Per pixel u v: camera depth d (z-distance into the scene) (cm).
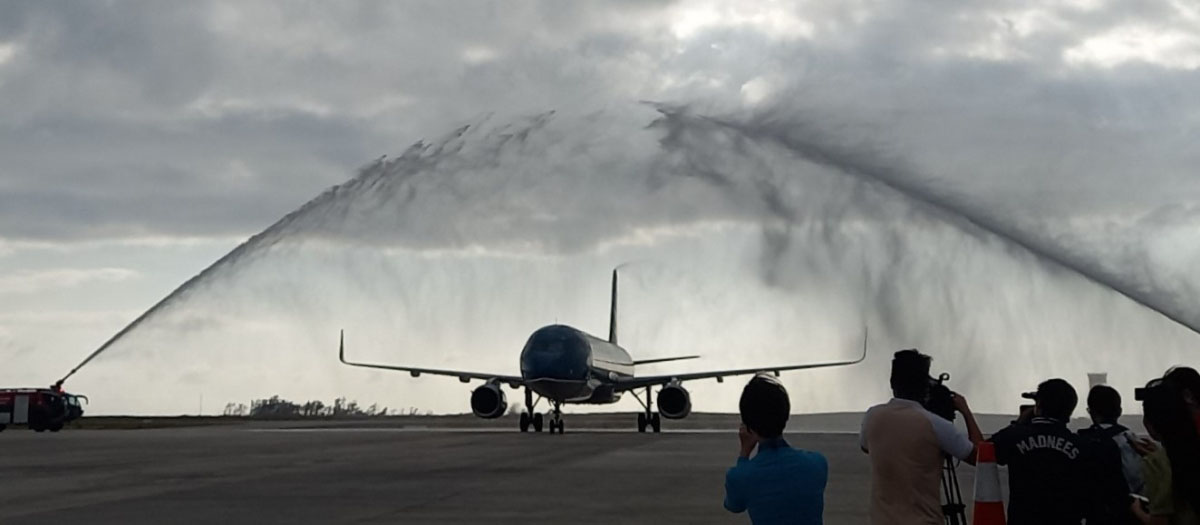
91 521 2289
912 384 1325
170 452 4588
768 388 1108
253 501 2647
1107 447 1271
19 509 2492
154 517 2350
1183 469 1155
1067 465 1262
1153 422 1179
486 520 2303
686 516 2372
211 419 13050
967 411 1376
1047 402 1309
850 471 3606
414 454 4409
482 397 6612
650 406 7450
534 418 7094
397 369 6894
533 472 3481
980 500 1313
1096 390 1449
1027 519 1281
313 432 7156
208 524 2241
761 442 1120
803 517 1089
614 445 5175
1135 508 1261
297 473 3441
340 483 3100
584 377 6675
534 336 6706
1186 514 1166
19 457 4278
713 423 11675
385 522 2267
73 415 8038
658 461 4003
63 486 3031
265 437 6166
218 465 3794
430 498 2708
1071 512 1266
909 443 1298
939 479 1310
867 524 2269
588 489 2927
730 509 1118
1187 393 1320
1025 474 1280
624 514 2402
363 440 5728
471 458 4156
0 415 7681
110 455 4394
